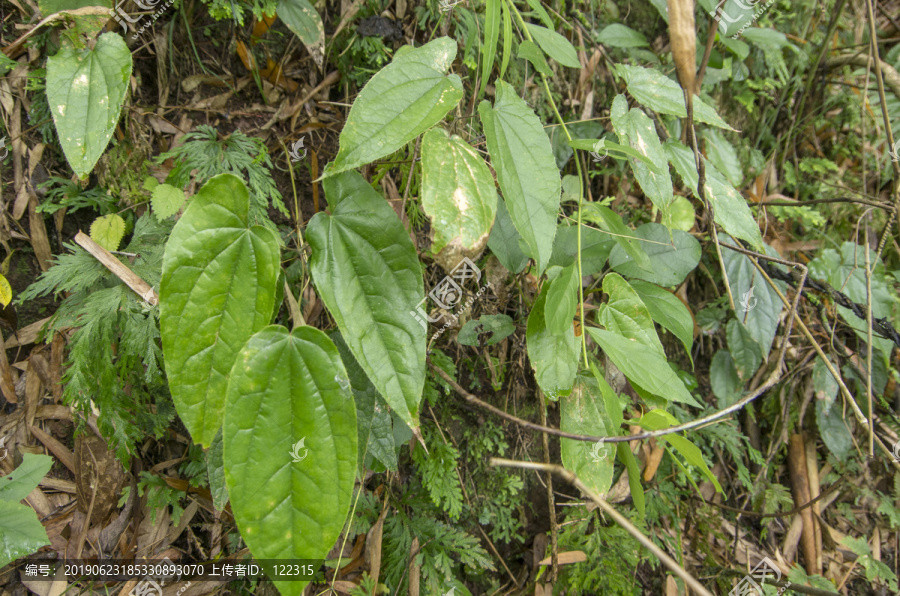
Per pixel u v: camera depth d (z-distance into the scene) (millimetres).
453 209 406
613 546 688
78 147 433
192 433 398
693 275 842
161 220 506
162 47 558
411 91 419
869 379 618
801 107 920
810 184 925
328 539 389
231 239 403
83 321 499
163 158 551
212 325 399
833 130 947
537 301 506
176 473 575
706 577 745
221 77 583
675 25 485
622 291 521
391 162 584
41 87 525
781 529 813
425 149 412
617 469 738
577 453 491
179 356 393
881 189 907
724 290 817
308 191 614
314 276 414
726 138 873
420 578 622
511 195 416
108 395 501
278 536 382
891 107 872
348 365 473
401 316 419
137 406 534
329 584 592
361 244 423
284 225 599
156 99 562
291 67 604
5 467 526
